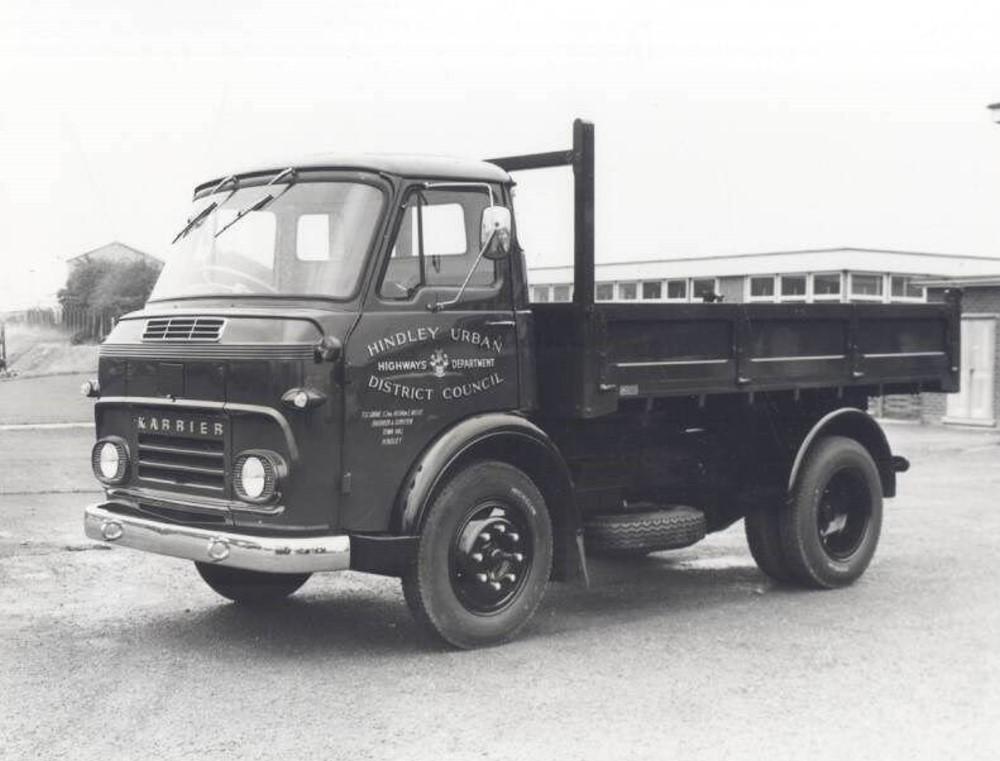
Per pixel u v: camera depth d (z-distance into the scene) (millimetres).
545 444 6352
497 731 4789
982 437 18703
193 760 4438
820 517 7801
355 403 5695
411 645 6184
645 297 27234
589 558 8914
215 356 5691
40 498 11188
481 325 6215
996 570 8281
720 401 7605
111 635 6324
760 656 5992
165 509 6043
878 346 8188
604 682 5508
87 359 24969
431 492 5855
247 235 6195
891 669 5738
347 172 6051
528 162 6836
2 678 5500
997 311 20062
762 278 24891
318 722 4887
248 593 7145
